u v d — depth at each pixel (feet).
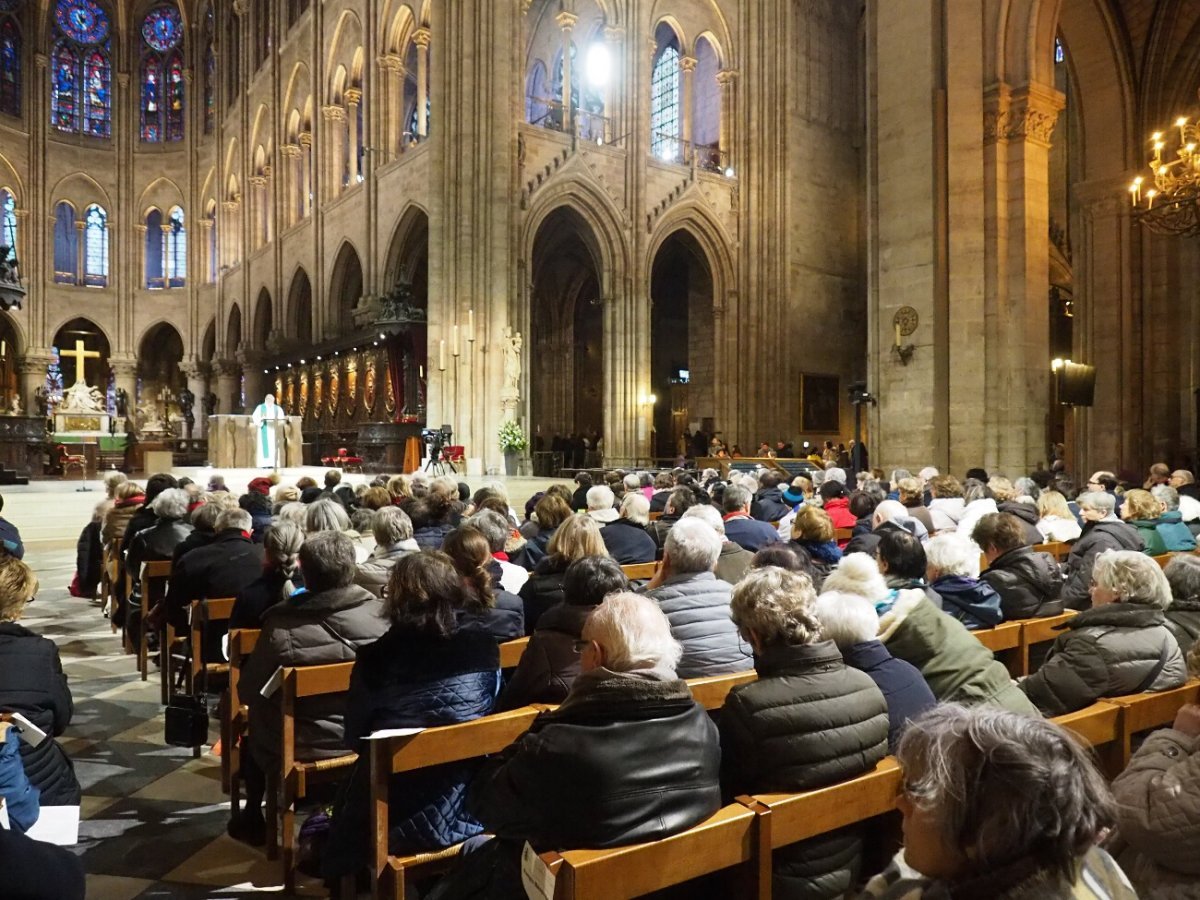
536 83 132.67
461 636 13.29
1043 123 59.31
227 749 18.63
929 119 60.70
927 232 60.80
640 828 9.31
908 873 5.81
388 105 119.03
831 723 10.78
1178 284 75.31
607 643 10.01
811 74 131.54
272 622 15.61
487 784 10.25
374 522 20.63
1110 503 26.71
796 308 127.75
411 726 12.69
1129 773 9.36
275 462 91.04
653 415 139.74
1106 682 14.32
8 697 12.32
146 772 20.38
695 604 15.57
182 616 24.53
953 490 36.40
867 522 30.86
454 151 99.14
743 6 126.00
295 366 140.67
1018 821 4.94
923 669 14.03
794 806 10.38
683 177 118.11
